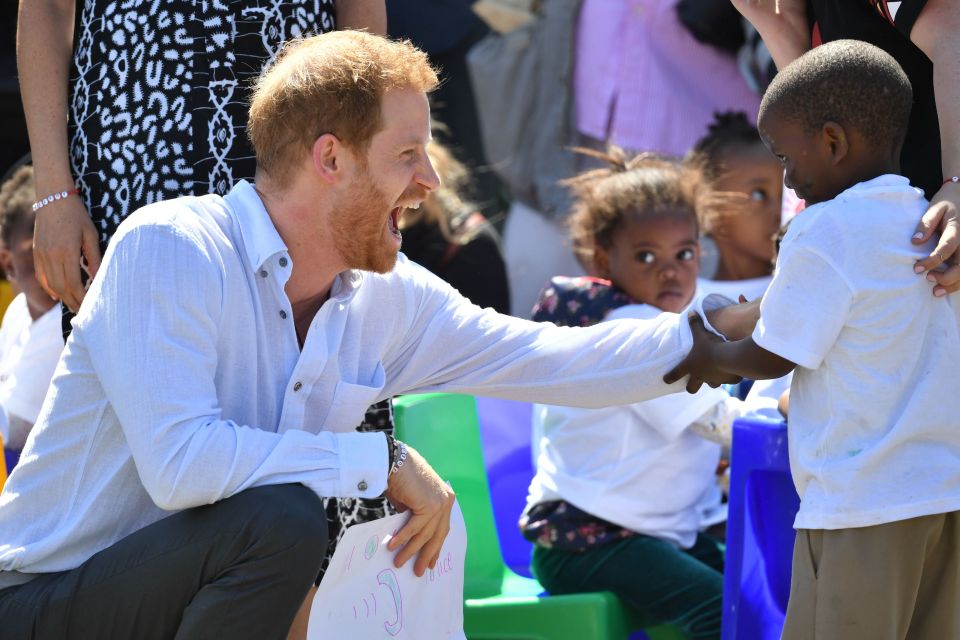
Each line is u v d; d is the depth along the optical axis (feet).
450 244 54.75
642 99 59.11
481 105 60.75
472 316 29.01
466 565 40.47
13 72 61.46
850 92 25.23
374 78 24.85
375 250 25.80
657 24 58.75
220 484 23.56
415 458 27.61
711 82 58.90
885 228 24.79
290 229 25.62
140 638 24.30
